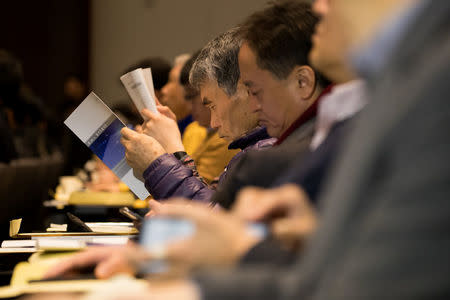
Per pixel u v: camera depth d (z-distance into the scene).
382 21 1.22
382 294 0.98
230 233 1.23
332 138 1.69
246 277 1.10
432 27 1.05
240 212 1.28
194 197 3.39
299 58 2.46
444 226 0.97
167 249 1.24
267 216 1.29
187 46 14.41
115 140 3.69
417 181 0.98
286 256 1.38
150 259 1.25
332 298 1.00
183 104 6.77
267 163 2.02
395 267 0.98
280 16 2.51
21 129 10.26
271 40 2.48
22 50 20.47
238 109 3.71
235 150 5.10
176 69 6.79
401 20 1.16
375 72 1.19
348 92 1.72
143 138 3.54
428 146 0.98
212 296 1.09
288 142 2.34
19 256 2.77
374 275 0.98
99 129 3.70
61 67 20.58
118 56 18.88
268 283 1.08
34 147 10.53
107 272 1.82
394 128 1.01
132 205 5.93
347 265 1.01
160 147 3.54
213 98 3.76
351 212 1.04
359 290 0.99
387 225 0.99
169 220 1.31
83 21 20.66
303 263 1.06
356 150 1.05
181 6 14.69
